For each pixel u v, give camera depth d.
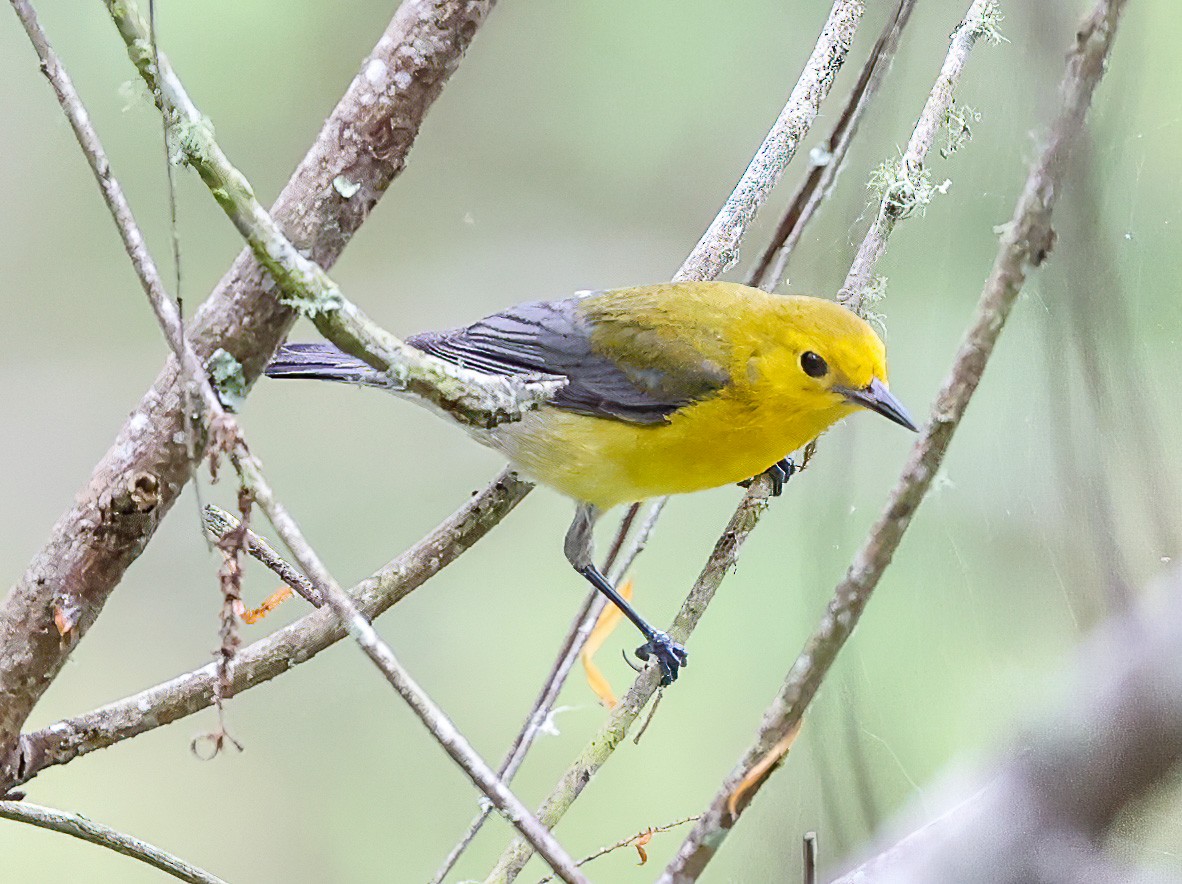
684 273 3.83
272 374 3.81
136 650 3.92
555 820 3.75
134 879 3.88
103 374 3.96
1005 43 3.76
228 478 3.93
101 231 3.96
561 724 3.89
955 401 3.55
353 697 3.91
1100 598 3.04
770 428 3.82
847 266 3.83
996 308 3.51
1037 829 3.02
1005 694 3.37
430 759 3.90
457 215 3.98
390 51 3.71
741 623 3.86
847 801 3.70
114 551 3.72
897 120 3.82
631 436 3.82
